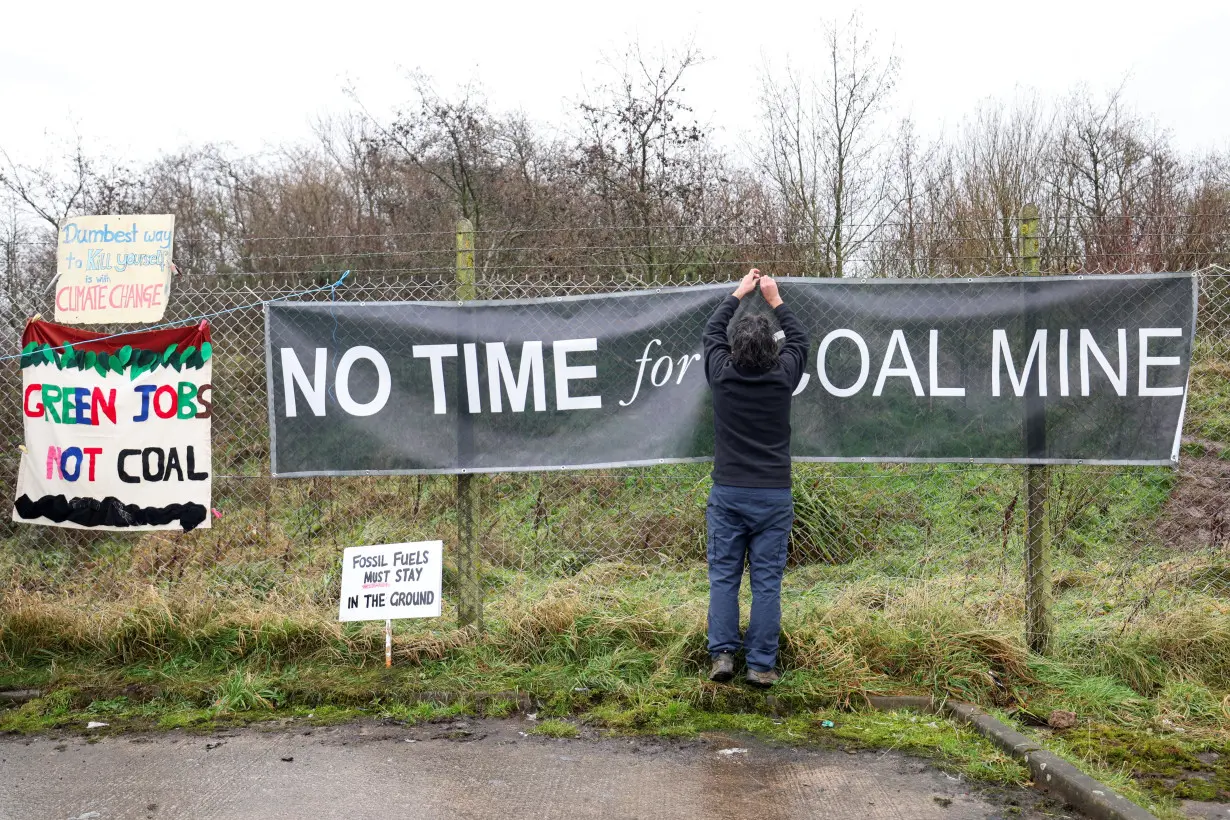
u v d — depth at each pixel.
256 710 4.55
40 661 5.13
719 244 6.52
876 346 5.07
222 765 3.89
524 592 5.81
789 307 5.08
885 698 4.53
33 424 5.39
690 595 5.97
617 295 5.15
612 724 4.33
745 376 4.55
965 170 15.86
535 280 7.06
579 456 5.19
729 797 3.57
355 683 4.74
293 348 5.18
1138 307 4.95
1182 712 4.37
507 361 5.19
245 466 6.64
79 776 3.79
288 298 6.57
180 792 3.63
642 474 7.20
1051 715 4.31
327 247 15.23
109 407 5.35
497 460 5.19
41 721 4.43
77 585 5.93
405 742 4.14
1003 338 5.02
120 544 6.55
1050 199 15.62
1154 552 6.83
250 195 23.81
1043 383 5.00
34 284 6.12
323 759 3.95
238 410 6.62
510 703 4.53
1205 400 6.37
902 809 3.47
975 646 4.83
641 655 4.88
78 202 15.13
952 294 5.03
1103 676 4.74
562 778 3.75
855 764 3.88
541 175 17.86
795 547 7.04
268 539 6.44
